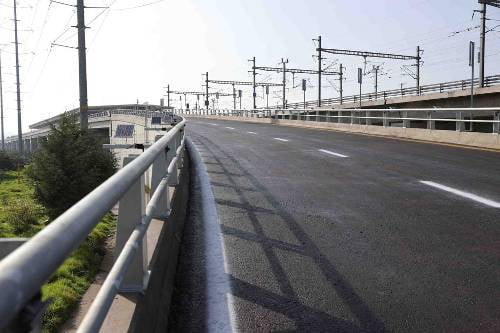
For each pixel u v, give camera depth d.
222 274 5.11
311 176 11.85
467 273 5.12
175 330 3.87
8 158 39.97
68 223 1.54
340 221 7.29
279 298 4.49
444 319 4.06
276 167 13.65
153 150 3.88
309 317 4.10
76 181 16.86
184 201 8.31
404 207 8.24
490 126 39.84
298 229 6.85
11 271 1.10
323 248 5.97
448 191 9.65
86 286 7.08
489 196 9.10
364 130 29.89
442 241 6.25
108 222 11.99
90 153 17.95
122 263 2.33
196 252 5.86
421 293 4.60
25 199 18.11
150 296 3.41
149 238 4.38
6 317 1.02
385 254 5.73
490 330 3.87
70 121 18.03
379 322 4.00
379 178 11.43
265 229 6.88
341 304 4.36
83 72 27.62
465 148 18.44
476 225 7.03
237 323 4.00
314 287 4.75
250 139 25.77
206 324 3.98
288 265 5.38
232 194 9.58
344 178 11.48
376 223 7.17
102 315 1.84
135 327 2.77
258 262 5.48
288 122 48.62
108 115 71.06
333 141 22.72
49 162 16.89
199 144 23.02
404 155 16.19
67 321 5.64
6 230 13.81
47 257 1.28
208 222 7.32
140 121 53.09
